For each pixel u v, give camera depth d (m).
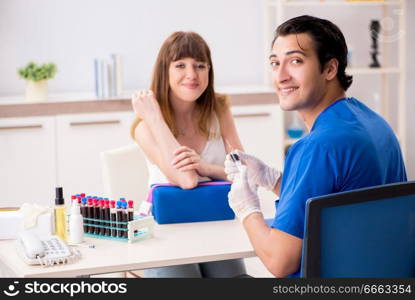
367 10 4.56
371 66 4.46
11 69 4.11
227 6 4.36
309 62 1.75
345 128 1.71
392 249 1.65
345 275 1.60
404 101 4.45
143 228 2.04
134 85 4.30
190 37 2.39
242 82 4.45
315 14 4.48
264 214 2.28
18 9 4.08
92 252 1.86
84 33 4.19
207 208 2.19
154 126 2.35
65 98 3.93
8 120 3.76
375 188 1.58
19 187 3.83
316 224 1.53
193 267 2.29
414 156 4.75
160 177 2.47
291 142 4.25
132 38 4.26
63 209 2.01
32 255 1.76
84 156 3.88
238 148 2.61
